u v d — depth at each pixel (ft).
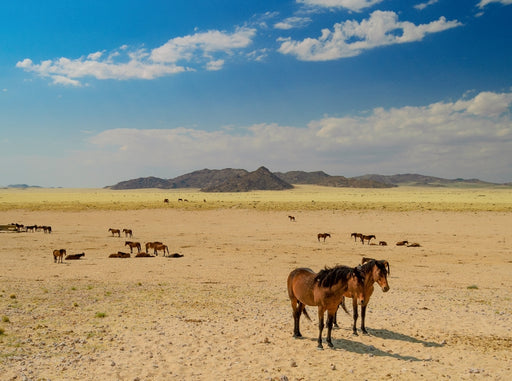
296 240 144.97
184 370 30.73
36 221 206.69
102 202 297.53
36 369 30.30
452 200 335.06
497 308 53.67
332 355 34.50
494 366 32.27
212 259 103.45
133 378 28.96
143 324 43.57
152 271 84.48
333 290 35.22
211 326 43.06
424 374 30.32
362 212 226.38
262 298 59.62
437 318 48.03
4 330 39.93
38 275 77.36
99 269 86.02
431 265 96.17
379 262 40.40
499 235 150.30
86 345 36.27
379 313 50.93
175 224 195.72
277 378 29.22
